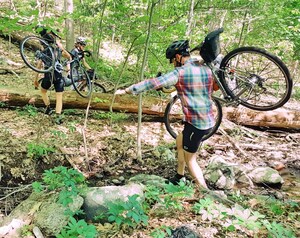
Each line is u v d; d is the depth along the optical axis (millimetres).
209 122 3477
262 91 3734
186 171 4410
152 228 2746
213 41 3301
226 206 3141
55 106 6164
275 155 5344
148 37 4340
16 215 2986
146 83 3266
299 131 6645
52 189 3309
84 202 3010
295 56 8844
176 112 6254
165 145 5301
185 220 2861
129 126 5969
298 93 10516
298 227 2883
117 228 2736
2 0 10438
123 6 4285
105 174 4375
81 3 7117
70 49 7715
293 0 7652
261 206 3277
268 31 7504
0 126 5121
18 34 9750
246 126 6570
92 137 5238
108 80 7918
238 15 7969
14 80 7336
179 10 6270
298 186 4316
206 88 3418
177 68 3340
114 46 9836
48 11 10992
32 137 4836
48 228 2729
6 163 4070
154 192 3111
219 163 4289
